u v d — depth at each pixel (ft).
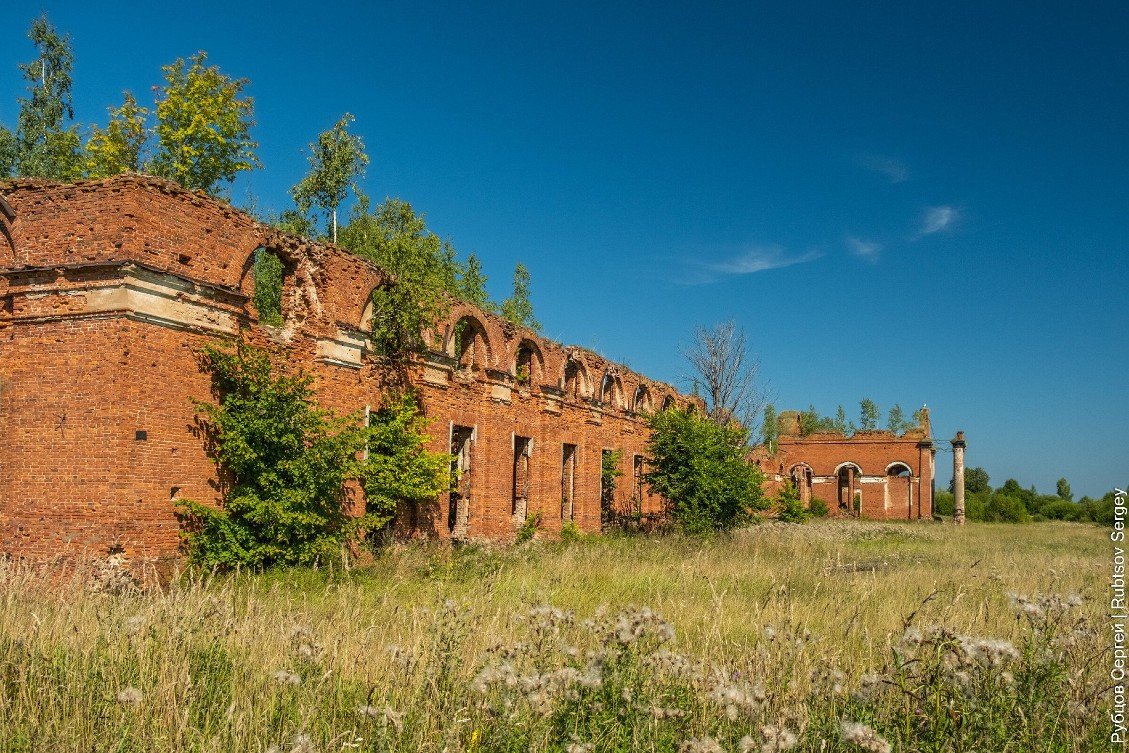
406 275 73.31
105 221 48.52
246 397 54.44
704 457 107.86
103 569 44.24
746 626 33.91
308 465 54.19
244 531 51.83
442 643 22.79
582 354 114.52
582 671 18.94
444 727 18.28
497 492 90.17
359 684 23.29
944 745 17.13
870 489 218.18
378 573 51.72
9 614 28.53
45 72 114.42
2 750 18.20
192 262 51.93
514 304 171.63
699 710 19.08
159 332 49.44
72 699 20.99
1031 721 18.35
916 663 19.52
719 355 149.59
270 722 20.35
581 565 57.26
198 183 116.88
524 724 17.07
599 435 119.75
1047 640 20.39
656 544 82.53
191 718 20.49
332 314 63.82
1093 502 231.91
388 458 69.10
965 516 224.33
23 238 50.11
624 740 17.24
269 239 58.39
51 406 48.01
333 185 115.85
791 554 77.25
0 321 49.75
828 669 20.79
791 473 228.22
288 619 28.48
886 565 65.57
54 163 110.93
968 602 40.78
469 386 86.38
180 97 114.21
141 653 23.16
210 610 27.25
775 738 15.20
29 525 47.29
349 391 65.00
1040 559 73.46
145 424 48.14
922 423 216.54
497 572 50.55
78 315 48.06
